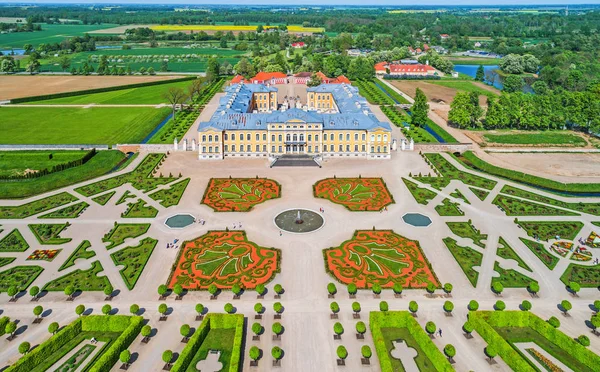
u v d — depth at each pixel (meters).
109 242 181.12
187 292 152.25
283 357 125.06
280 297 150.12
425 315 142.62
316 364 122.88
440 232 190.75
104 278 158.25
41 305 145.12
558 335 130.12
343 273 161.75
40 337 132.62
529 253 177.00
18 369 116.50
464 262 169.75
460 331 136.00
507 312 138.00
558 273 164.38
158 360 123.88
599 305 138.75
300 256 172.50
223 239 183.00
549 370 122.00
